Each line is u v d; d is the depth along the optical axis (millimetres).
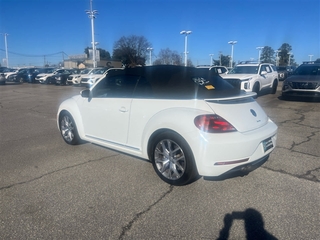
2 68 41125
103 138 4887
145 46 44688
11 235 2816
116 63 49656
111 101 4641
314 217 3062
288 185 3818
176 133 3623
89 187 3846
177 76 4129
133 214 3176
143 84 4316
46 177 4191
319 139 6016
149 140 4027
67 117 5688
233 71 13984
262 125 3910
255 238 2744
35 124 8078
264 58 63625
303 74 12180
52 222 3031
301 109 9938
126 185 3893
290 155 4992
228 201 3422
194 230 2879
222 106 3588
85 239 2756
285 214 3131
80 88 23531
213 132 3395
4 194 3668
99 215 3158
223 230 2873
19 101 13984
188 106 3672
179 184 3773
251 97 4168
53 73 30188
